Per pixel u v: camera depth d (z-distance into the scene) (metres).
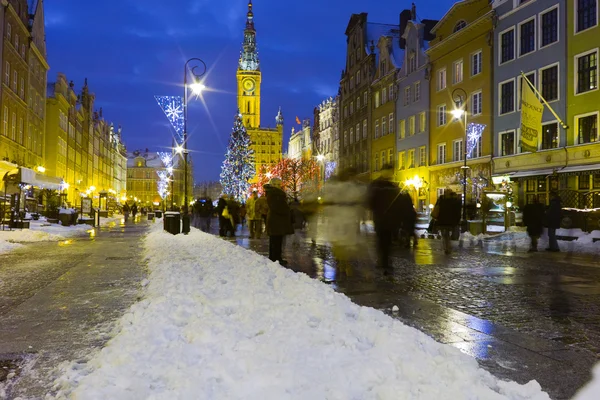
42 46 55.69
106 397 3.17
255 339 4.39
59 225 32.62
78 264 11.46
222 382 3.42
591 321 5.80
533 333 5.23
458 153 39.16
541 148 30.33
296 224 20.97
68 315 6.12
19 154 46.12
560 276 9.62
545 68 30.09
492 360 4.26
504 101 33.91
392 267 10.06
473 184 35.47
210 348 4.25
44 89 56.72
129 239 20.72
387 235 9.95
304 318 5.01
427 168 43.38
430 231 22.16
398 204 9.92
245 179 93.19
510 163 32.59
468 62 37.62
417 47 46.09
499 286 8.36
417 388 3.14
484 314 6.18
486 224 22.92
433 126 42.91
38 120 54.28
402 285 8.39
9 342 4.91
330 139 79.19
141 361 3.93
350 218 9.93
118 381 3.46
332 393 3.11
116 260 12.30
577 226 20.78
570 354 4.46
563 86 28.69
